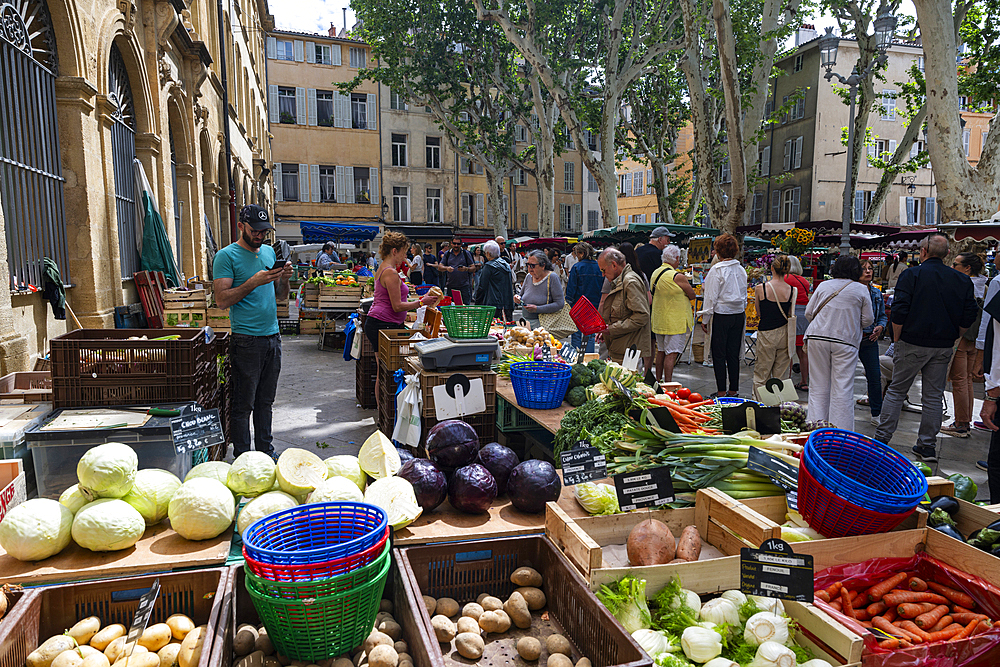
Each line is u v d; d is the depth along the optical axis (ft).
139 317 25.55
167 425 10.56
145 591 7.20
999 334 15.20
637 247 27.71
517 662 7.16
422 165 120.37
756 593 7.05
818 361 17.88
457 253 49.32
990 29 49.60
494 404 14.82
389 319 19.90
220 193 53.62
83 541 7.59
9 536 7.34
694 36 48.03
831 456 9.59
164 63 30.83
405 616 7.29
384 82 81.76
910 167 68.18
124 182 26.43
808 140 99.19
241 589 7.36
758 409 11.41
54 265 18.04
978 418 23.54
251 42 82.17
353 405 24.98
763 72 53.98
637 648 6.15
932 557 8.31
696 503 9.14
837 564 8.03
